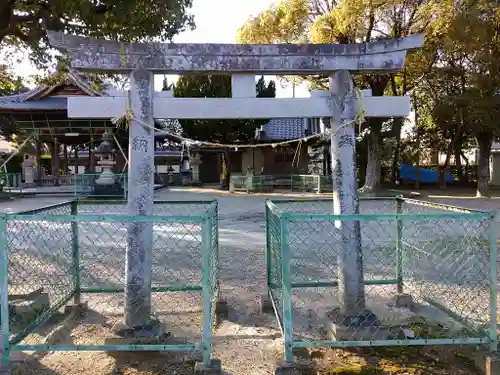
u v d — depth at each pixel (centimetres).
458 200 1898
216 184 3344
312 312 500
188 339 413
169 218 347
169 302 538
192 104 428
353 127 442
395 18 1736
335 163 441
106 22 771
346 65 437
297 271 662
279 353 397
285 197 2142
